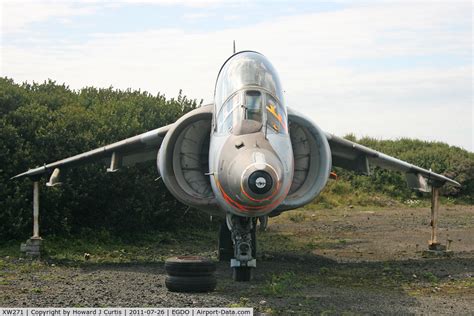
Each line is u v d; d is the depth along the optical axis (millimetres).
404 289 12492
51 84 25734
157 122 22406
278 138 12242
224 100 13023
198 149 14438
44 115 20062
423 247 19094
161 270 14695
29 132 19359
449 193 36312
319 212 29875
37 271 14469
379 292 12133
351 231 23344
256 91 12758
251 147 11438
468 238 21266
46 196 18328
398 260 16516
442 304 11047
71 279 13383
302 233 22781
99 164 19500
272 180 10609
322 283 13055
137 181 20047
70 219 19047
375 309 10562
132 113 22766
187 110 24109
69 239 18641
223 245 16281
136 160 17125
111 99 24938
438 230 23438
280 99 13016
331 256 17422
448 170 37219
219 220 23062
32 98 21578
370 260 16625
